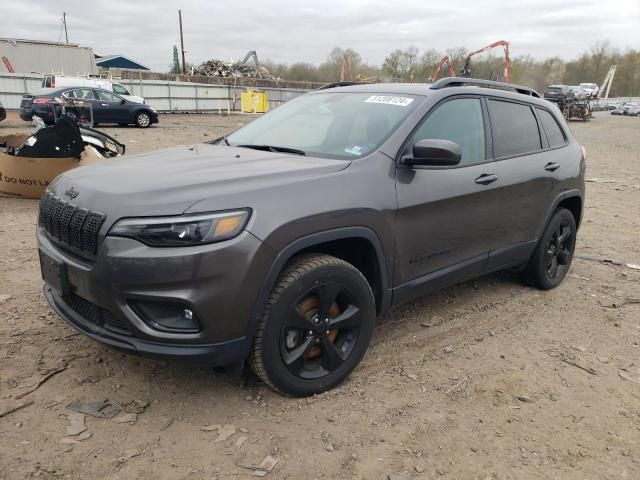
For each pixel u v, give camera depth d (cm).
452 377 345
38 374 321
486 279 526
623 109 5856
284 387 299
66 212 287
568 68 8506
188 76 4166
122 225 259
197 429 281
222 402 304
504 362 368
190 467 255
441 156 321
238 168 306
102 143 848
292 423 290
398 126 351
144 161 335
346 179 310
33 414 285
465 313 443
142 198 264
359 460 265
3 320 387
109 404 297
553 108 511
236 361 282
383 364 355
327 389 318
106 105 2080
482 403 319
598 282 538
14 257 524
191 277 255
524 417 307
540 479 260
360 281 315
